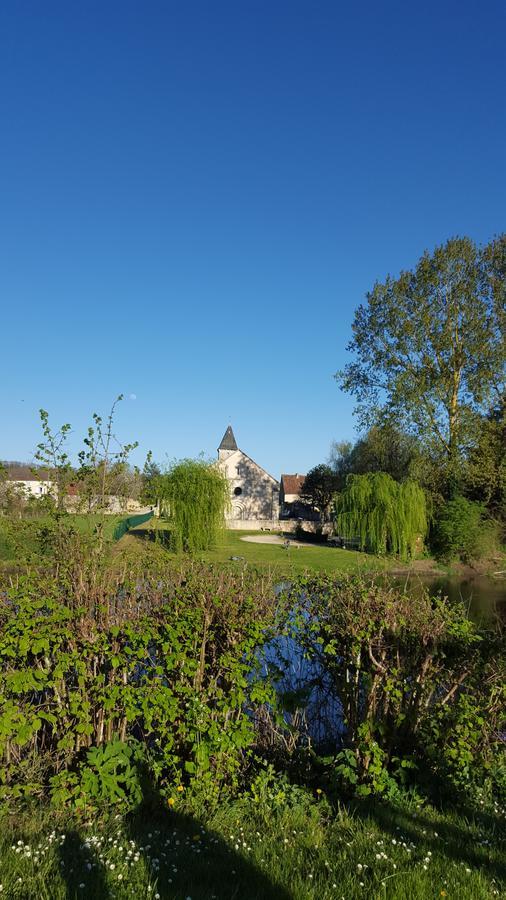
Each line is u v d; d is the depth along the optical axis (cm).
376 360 3512
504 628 598
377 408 3494
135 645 439
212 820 420
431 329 3338
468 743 497
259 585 551
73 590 486
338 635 514
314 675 571
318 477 7094
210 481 3155
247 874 344
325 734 571
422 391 3294
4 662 427
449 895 327
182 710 457
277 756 530
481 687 518
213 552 3306
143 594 510
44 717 418
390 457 4419
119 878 324
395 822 425
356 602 532
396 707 511
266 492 6662
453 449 3378
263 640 482
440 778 491
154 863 345
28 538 605
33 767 441
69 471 661
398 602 532
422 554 3288
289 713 553
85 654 435
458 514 3155
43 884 309
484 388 3216
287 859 365
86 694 442
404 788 485
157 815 427
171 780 462
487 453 3372
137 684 461
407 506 3173
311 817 435
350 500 3369
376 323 3516
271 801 454
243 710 531
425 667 506
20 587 481
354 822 425
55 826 389
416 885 334
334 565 2911
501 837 411
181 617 473
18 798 429
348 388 3672
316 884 334
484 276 3366
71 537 595
